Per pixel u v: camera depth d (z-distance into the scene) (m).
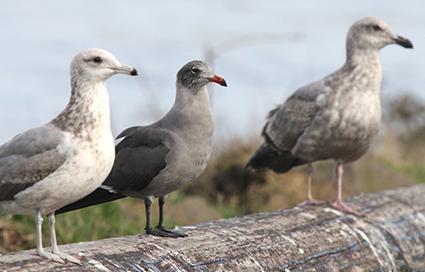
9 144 9.80
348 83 13.99
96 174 9.79
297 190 17.92
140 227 14.89
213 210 16.61
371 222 12.92
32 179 9.60
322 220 12.39
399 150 23.50
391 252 12.66
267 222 11.84
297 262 11.27
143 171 11.77
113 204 15.02
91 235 14.08
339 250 11.93
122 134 12.30
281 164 15.16
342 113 13.91
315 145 14.21
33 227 13.91
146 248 10.12
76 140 9.68
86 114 9.80
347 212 12.98
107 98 9.96
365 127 13.95
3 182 9.66
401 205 13.84
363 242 12.38
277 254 11.12
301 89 14.50
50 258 9.41
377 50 14.10
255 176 17.97
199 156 11.84
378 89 14.09
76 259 9.45
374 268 12.17
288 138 14.48
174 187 11.98
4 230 13.67
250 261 10.72
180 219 15.85
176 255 10.21
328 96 14.02
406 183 19.42
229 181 17.97
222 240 10.91
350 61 14.12
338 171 14.44
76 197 9.85
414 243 13.21
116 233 14.39
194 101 11.80
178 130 11.79
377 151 21.97
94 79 9.90
